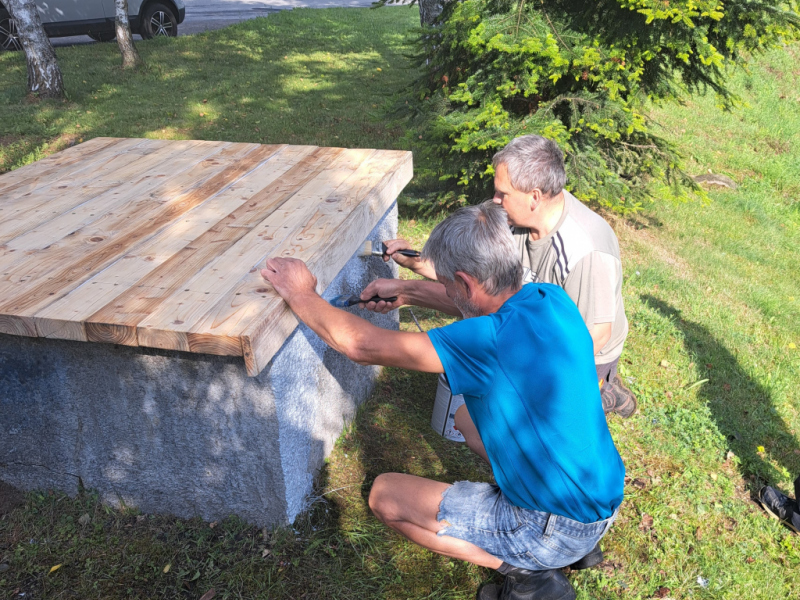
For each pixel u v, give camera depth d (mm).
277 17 16859
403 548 2600
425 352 1880
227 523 2580
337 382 2979
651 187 6070
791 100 12102
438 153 5480
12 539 2520
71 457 2578
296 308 2102
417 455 3090
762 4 4688
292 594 2365
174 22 14336
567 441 1866
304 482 2676
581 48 4734
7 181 3285
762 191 8523
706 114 10906
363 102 9836
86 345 2297
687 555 2711
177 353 2244
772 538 2865
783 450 3504
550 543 1995
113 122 8414
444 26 5141
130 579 2381
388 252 3000
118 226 2719
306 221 2715
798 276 6320
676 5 4309
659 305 5047
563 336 1909
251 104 9508
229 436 2385
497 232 1963
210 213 2836
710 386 3977
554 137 4734
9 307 2072
